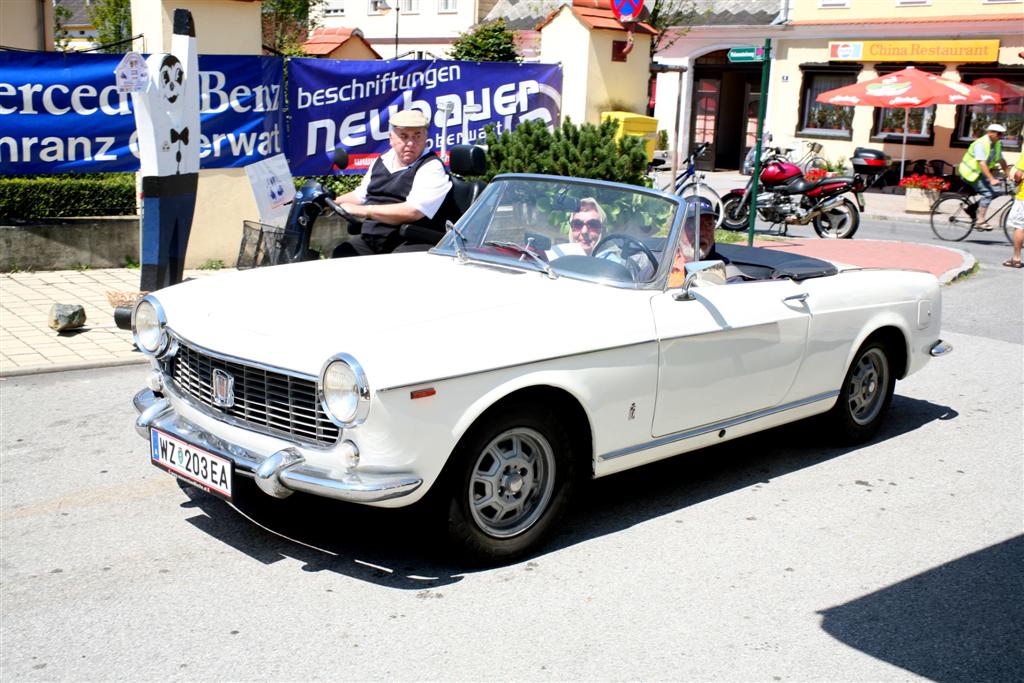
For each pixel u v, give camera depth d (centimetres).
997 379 800
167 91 782
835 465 588
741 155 3050
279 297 446
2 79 945
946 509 525
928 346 644
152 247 795
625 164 1151
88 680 341
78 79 984
